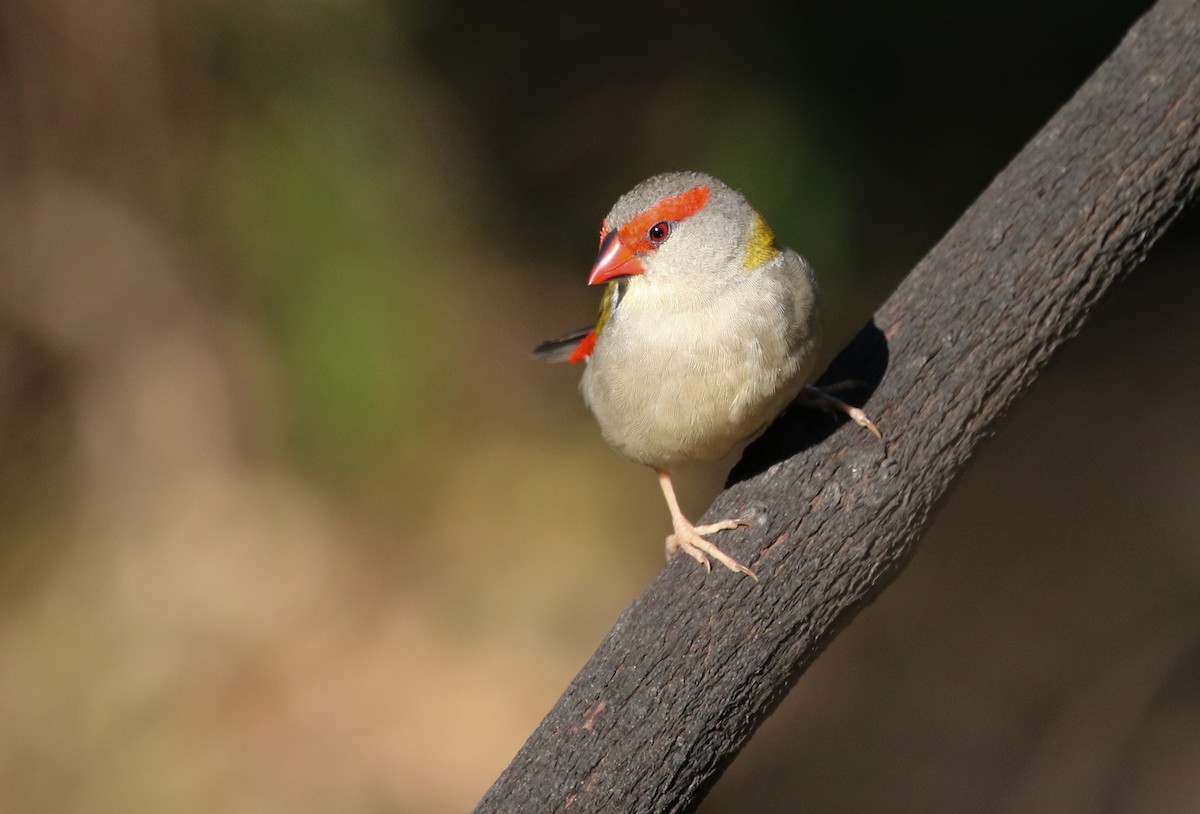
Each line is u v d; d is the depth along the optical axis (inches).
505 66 591.2
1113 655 420.2
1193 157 233.1
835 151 539.8
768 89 549.0
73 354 468.8
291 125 450.9
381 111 466.3
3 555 463.5
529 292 547.5
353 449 472.7
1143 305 548.7
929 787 392.8
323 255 458.0
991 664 428.8
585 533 476.1
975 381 224.5
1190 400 509.7
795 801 398.3
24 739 418.6
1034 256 230.8
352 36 457.4
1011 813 382.0
